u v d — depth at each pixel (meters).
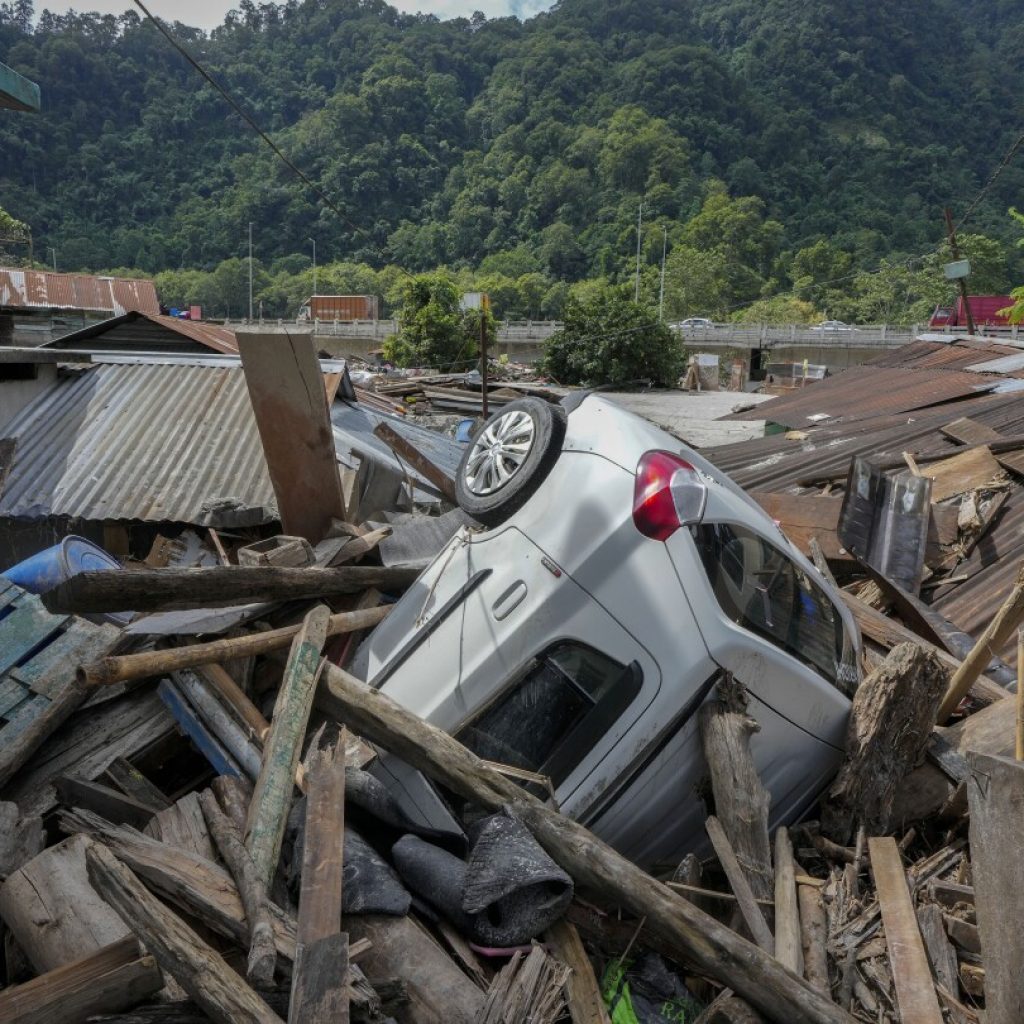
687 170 167.50
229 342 17.97
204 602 4.06
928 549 7.58
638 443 3.92
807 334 65.19
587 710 3.61
